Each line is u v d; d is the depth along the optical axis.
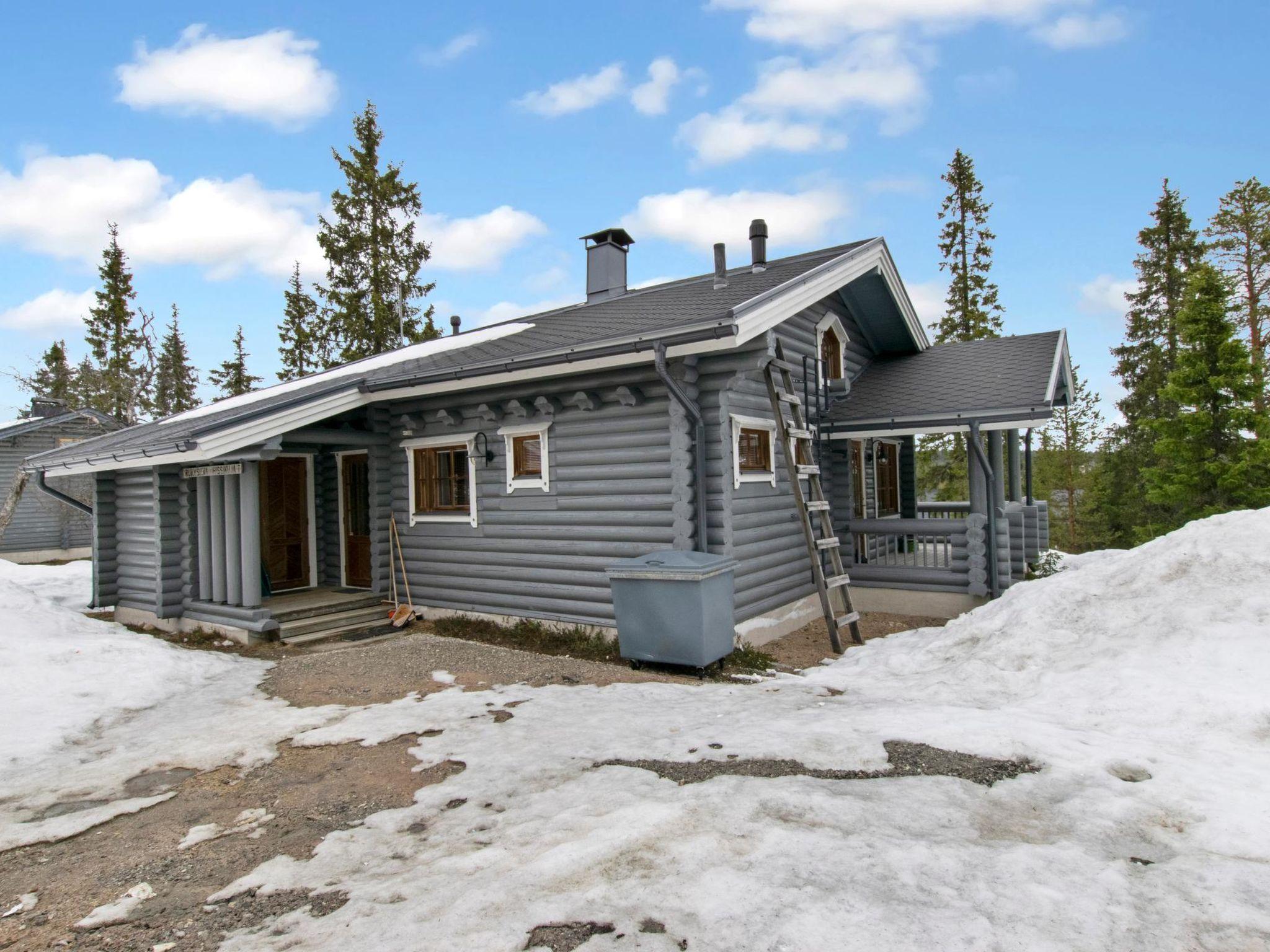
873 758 4.11
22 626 8.16
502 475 8.96
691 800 3.66
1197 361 16.27
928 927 2.54
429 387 8.70
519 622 8.82
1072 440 24.61
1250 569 5.67
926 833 3.24
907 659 6.71
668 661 6.77
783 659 7.77
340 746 4.96
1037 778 3.76
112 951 2.81
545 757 4.48
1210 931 2.49
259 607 8.88
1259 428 15.44
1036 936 2.49
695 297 9.64
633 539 7.86
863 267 9.98
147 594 9.91
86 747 5.32
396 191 27.30
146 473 9.85
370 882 3.17
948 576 9.69
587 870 3.05
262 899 3.12
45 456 10.92
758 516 8.38
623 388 7.60
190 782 4.51
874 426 9.84
